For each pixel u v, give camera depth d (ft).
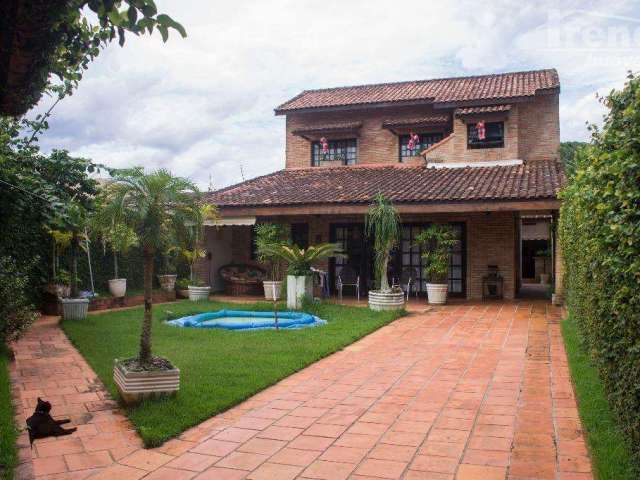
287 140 76.95
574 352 29.17
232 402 22.24
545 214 61.57
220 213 60.18
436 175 62.39
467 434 18.72
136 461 16.89
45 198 20.98
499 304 55.16
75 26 13.61
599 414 18.93
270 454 17.31
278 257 58.29
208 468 16.33
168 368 22.70
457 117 65.16
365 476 15.60
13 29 9.46
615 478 13.98
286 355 30.66
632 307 13.58
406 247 63.62
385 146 72.59
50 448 17.83
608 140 14.80
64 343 35.81
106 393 24.23
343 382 25.90
